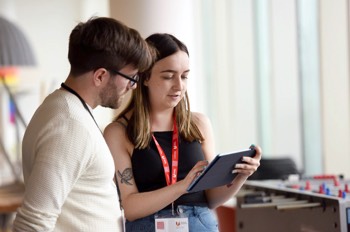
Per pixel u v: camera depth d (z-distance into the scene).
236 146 6.29
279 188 3.10
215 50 6.69
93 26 1.87
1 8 9.07
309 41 4.86
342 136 4.22
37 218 1.75
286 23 5.02
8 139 8.50
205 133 2.54
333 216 2.62
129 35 1.89
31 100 8.87
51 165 1.76
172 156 2.40
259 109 6.08
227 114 6.52
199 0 7.00
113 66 1.87
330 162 4.26
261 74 6.03
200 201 2.41
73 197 1.87
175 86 2.34
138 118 2.38
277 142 5.14
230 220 3.78
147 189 2.37
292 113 5.07
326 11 4.17
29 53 4.90
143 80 2.39
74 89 1.90
